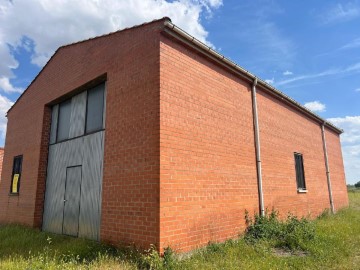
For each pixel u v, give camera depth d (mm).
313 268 5324
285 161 10852
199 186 6594
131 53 6953
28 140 11039
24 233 8367
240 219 7750
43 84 10750
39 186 9727
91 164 7801
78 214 7871
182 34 6598
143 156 6070
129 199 6176
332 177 15305
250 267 5176
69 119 9391
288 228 7840
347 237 7617
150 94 6227
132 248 5805
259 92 10016
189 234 6090
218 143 7465
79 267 5098
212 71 7777
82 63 8742
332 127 16500
